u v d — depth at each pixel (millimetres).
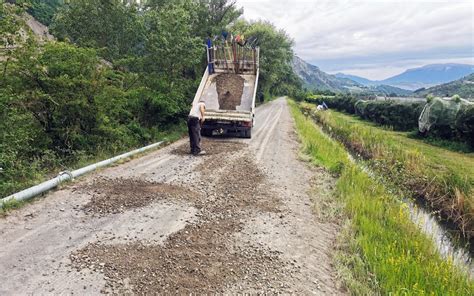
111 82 10906
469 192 7859
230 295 3672
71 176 7039
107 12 15766
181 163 9281
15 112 7469
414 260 4547
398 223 5898
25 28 8281
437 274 4254
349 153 14281
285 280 4070
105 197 6211
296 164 10203
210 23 22047
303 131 17422
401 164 10352
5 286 3451
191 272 4023
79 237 4652
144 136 12078
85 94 9172
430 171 9500
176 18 14953
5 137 6973
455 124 14406
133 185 7016
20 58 8039
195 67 19094
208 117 13438
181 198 6477
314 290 3936
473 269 5316
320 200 6980
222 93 14625
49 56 8703
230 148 11883
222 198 6688
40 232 4711
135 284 3684
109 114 10570
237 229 5348
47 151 7895
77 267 3906
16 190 6125
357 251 4895
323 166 10000
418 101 20469
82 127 9617
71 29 16203
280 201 6805
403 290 3824
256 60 15641
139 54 16781
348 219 5984
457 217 7336
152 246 4555
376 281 4055
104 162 8445
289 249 4863
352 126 18828
